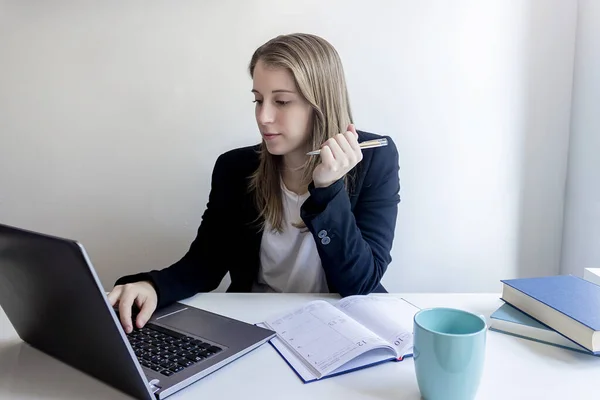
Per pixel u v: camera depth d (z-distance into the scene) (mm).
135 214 1455
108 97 1384
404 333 729
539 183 1449
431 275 1499
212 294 981
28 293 607
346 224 919
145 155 1418
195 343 720
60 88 1377
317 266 1146
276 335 761
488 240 1480
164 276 925
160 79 1372
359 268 948
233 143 1406
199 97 1383
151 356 676
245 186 1171
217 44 1354
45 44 1351
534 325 742
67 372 663
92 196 1442
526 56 1377
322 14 1341
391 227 1100
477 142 1418
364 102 1386
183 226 1461
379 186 1116
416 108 1394
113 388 620
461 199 1451
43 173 1426
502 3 1349
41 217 1452
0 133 1397
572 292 786
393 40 1355
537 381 625
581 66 1347
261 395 600
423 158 1424
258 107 1008
